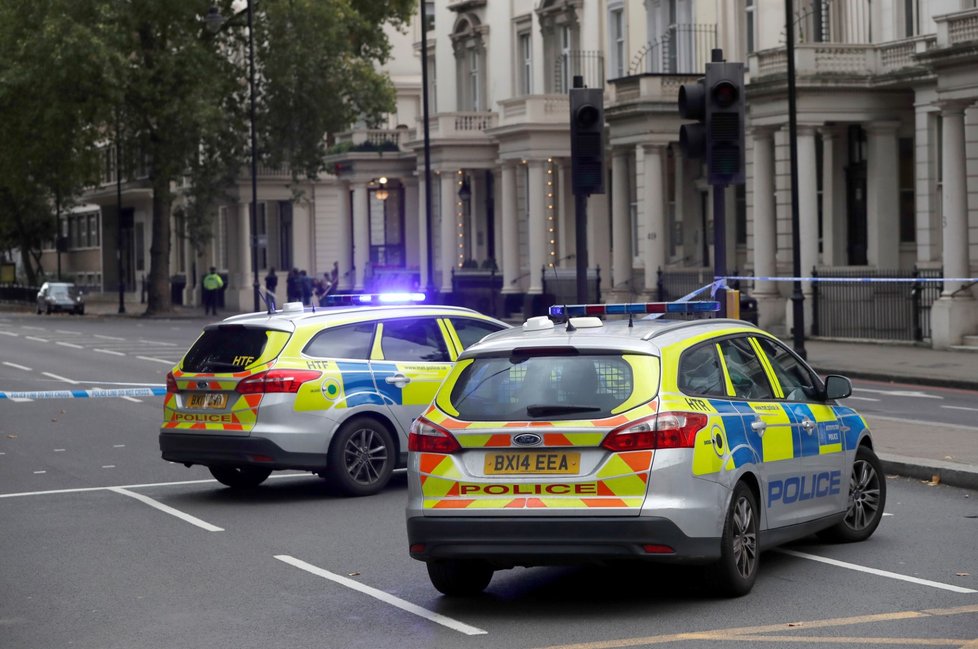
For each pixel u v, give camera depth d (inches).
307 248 3823.8
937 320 1765.5
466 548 475.8
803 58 1967.3
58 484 840.3
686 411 476.4
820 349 1827.0
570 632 458.0
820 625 456.8
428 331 804.6
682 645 435.2
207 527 680.4
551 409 478.0
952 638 437.1
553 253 2689.5
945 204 1769.2
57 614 503.2
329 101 3321.9
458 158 2906.0
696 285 2219.5
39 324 3122.5
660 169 2295.8
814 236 2000.5
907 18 1980.8
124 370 1722.4
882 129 2004.2
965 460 791.7
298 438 746.2
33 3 3277.6
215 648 450.3
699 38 2293.3
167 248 3585.1
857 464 601.3
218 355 767.1
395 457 782.5
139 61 3334.2
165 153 3376.0
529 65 2871.6
